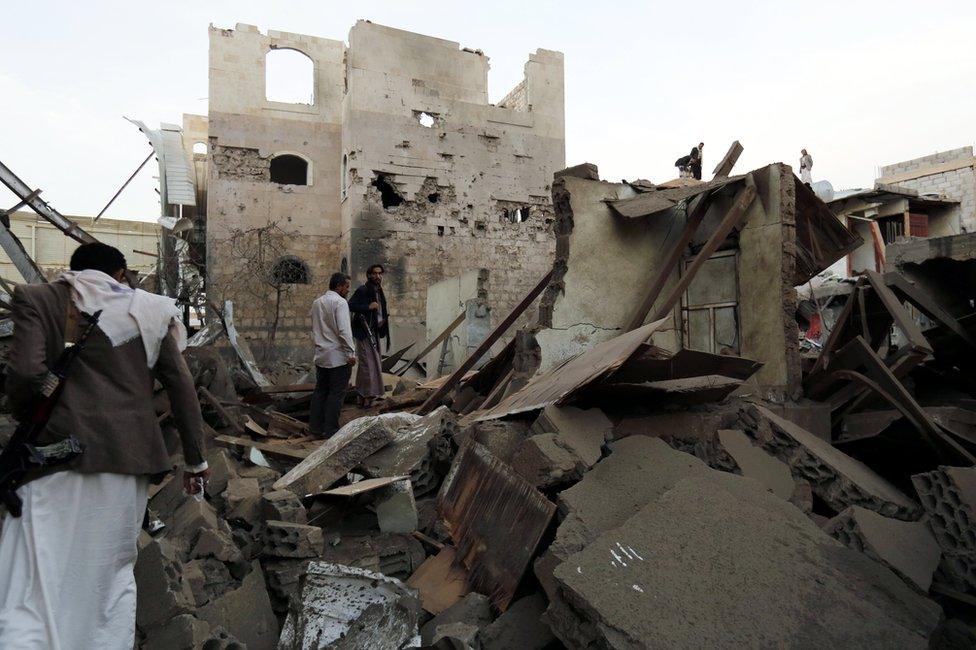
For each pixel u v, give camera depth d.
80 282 2.40
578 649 2.47
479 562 3.40
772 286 6.02
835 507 3.94
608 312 6.50
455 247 21.03
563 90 23.16
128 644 2.32
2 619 2.05
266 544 3.32
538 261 22.19
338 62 21.53
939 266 8.99
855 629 2.47
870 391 5.34
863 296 6.00
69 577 2.21
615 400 4.58
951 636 2.84
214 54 20.05
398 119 20.59
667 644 2.28
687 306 6.98
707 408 4.67
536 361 6.02
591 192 6.52
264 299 19.59
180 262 16.75
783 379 5.80
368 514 4.05
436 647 2.74
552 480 3.53
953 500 3.35
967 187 21.19
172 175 19.42
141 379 2.44
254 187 20.20
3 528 2.18
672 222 6.95
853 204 20.45
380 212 20.12
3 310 6.25
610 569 2.61
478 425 4.31
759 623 2.43
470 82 21.88
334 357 6.20
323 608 2.92
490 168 21.78
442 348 13.82
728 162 7.13
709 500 3.12
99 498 2.28
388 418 4.89
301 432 6.48
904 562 3.08
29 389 2.23
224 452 4.70
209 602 2.89
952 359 6.57
